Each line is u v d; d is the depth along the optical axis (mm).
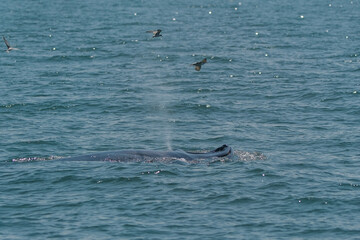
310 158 55406
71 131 66750
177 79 102562
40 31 181125
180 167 50562
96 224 39250
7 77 102562
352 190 45875
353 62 119938
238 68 115000
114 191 45188
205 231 38344
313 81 98562
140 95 87875
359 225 39250
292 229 38656
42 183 46875
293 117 73875
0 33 174250
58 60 124375
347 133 65500
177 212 41281
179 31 190250
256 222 39719
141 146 61375
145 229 38531
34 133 65500
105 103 81625
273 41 159875
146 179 47562
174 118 74000
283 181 47562
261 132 66750
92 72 109625
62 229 38531
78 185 46406
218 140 63562
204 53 137375
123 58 129625
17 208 42000
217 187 46031
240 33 182250
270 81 99625
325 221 39875
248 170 50219
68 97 85125
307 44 152250
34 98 84188
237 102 83125
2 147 59625
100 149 60031
